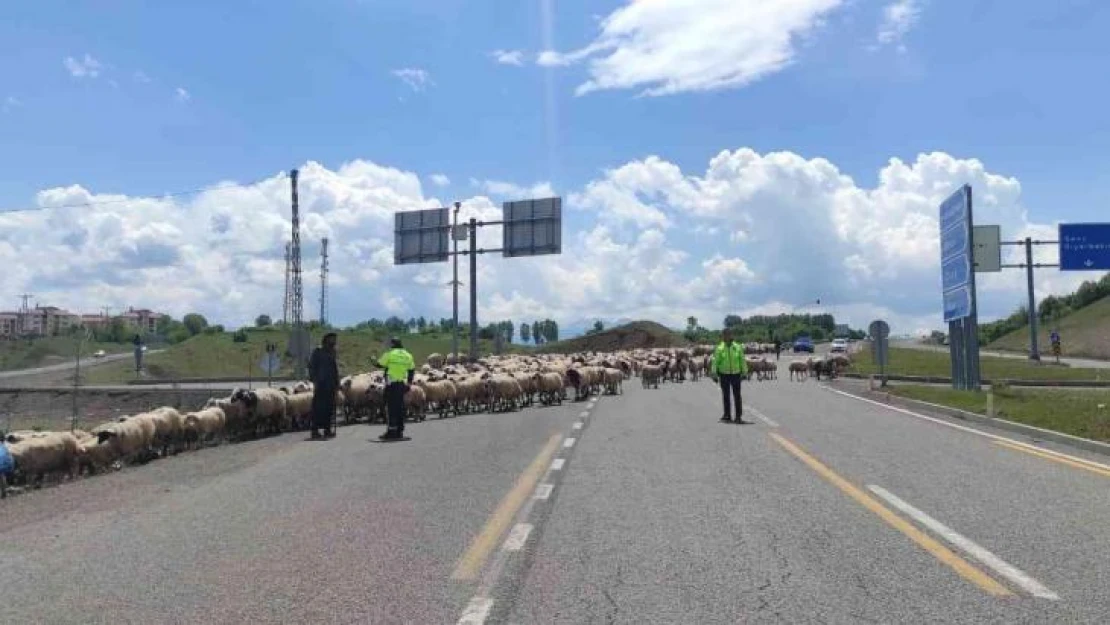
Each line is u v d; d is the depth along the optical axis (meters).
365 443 15.61
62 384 72.81
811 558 6.79
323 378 17.08
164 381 67.00
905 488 9.88
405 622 5.34
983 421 17.89
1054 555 6.83
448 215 50.19
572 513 8.61
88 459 13.04
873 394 27.73
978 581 6.12
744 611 5.49
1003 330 90.44
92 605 5.82
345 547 7.31
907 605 5.59
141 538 7.87
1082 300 81.56
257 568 6.67
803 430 16.39
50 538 8.05
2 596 6.09
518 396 24.30
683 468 11.54
